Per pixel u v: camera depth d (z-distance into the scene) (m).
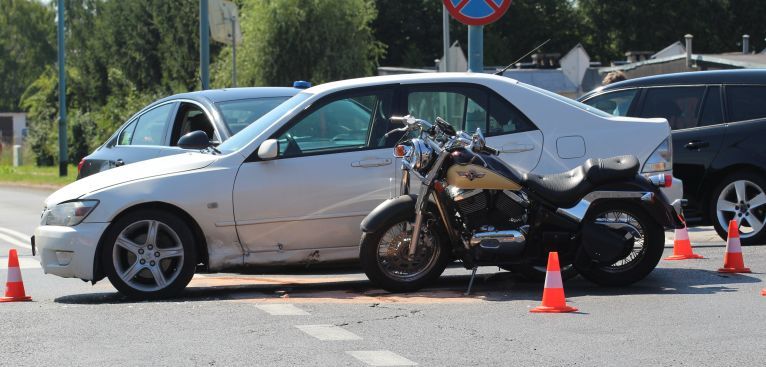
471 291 17.50
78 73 108.94
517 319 14.77
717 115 23.80
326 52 76.00
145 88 99.38
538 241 17.03
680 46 92.50
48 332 14.25
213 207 17.41
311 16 76.12
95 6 124.81
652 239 17.17
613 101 25.11
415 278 17.28
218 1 39.78
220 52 83.50
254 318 15.07
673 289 17.11
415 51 125.44
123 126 25.42
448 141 16.92
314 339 13.53
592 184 16.95
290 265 17.89
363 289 18.28
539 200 16.94
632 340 13.23
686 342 13.06
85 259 17.19
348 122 18.17
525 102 18.69
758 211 23.33
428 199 17.03
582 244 16.95
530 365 11.96
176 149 22.81
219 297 17.73
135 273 17.30
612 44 131.12
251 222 17.58
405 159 16.97
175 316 15.32
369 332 13.96
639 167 17.61
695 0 126.25
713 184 23.78
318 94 18.20
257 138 17.78
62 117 71.38
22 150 106.50
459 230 16.97
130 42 97.94
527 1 131.12
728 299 16.03
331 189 17.80
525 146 18.44
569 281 18.42
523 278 18.88
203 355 12.66
